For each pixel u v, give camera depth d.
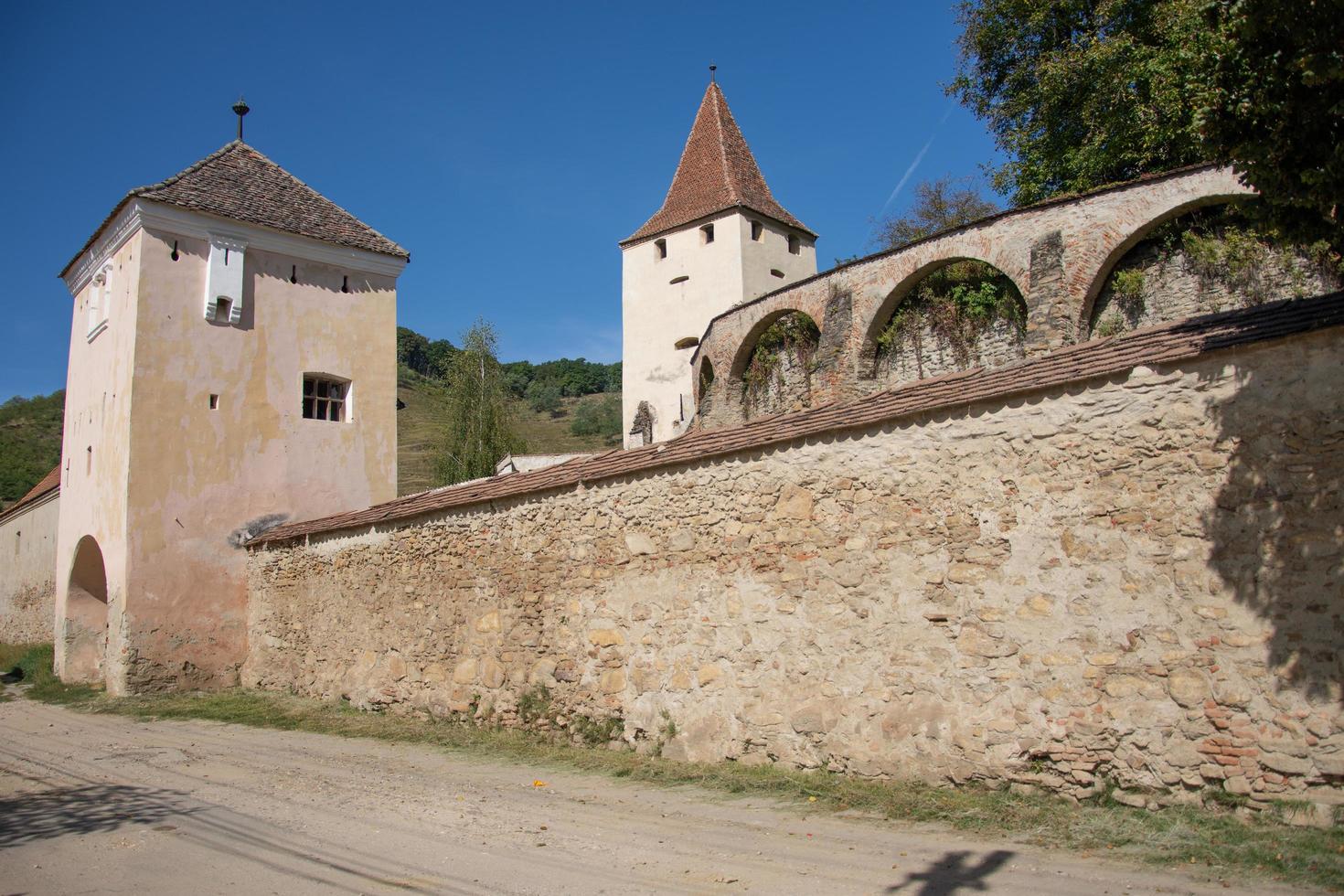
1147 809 6.36
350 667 14.47
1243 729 6.11
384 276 21.08
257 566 17.58
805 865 5.82
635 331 33.75
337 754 10.77
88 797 8.71
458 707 12.12
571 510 10.95
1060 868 5.46
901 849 6.03
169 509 17.25
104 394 18.42
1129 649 6.65
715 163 33.81
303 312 19.64
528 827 7.04
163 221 17.86
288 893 5.61
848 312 20.61
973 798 7.05
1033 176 23.75
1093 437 7.02
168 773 9.87
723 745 8.98
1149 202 15.40
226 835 7.07
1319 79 5.32
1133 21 20.42
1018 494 7.34
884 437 8.22
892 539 8.02
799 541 8.67
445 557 12.77
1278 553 6.11
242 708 14.70
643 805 7.72
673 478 9.87
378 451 20.33
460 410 39.94
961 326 18.83
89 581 19.58
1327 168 5.53
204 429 17.89
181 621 17.08
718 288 31.78
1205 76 6.16
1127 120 19.83
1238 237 14.42
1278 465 6.18
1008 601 7.29
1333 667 5.82
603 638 10.30
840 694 8.18
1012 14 23.80
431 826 7.17
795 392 23.06
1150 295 15.66
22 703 16.80
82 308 20.28
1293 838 5.55
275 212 19.58
